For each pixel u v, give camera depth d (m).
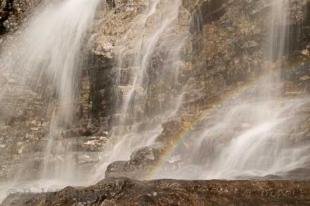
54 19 22.86
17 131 18.89
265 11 14.38
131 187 6.48
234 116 11.68
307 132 9.56
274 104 11.64
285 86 12.97
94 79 19.06
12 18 25.08
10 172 15.92
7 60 23.16
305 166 8.83
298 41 13.65
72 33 21.44
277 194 6.32
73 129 17.75
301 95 12.19
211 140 10.84
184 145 11.54
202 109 13.92
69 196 6.70
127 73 17.77
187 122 12.74
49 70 21.34
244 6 14.95
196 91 15.07
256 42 14.44
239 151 10.23
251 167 9.87
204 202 6.20
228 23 15.40
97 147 16.06
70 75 20.31
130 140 15.37
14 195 7.41
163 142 12.32
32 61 22.31
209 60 15.42
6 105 20.36
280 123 10.32
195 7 16.41
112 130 16.64
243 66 14.48
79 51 20.36
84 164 15.28
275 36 14.10
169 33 17.38
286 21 13.88
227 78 14.72
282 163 9.45
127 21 19.66
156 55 16.89
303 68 13.18
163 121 15.14
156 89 16.47
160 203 6.12
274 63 13.92
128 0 20.34
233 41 14.99
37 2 24.59
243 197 6.31
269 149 9.77
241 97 13.40
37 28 23.45
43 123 19.52
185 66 16.05
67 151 16.25
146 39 17.94
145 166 10.75
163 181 6.60
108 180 6.73
